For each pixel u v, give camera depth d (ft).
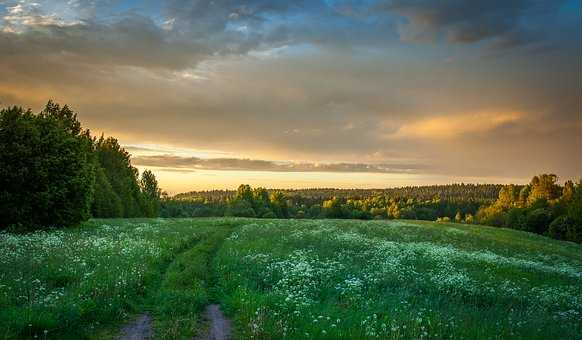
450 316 41.70
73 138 126.93
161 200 491.72
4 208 104.83
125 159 291.99
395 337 32.09
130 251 68.03
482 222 398.42
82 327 33.76
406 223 207.00
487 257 95.30
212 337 33.58
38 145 112.68
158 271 59.16
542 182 362.33
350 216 478.18
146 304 42.83
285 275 56.44
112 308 38.22
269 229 136.77
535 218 282.36
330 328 33.35
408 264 75.92
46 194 108.78
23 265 50.83
